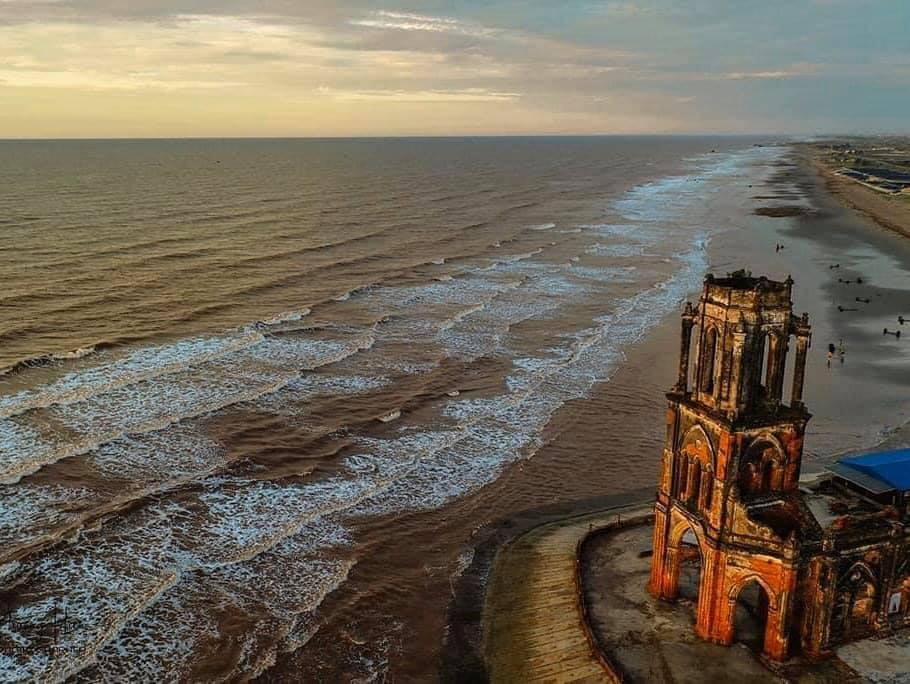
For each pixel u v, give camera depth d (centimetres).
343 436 5075
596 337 7288
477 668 2986
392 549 3862
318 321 7538
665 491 2936
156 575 3525
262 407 5422
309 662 3050
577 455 4931
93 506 4025
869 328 7525
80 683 2862
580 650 2789
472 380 6169
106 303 7694
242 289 8544
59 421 4988
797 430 2620
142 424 5012
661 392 5988
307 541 3888
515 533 4006
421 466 4741
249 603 3394
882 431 5166
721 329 2580
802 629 2641
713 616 2720
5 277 8412
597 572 3269
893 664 2595
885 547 2645
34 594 3331
